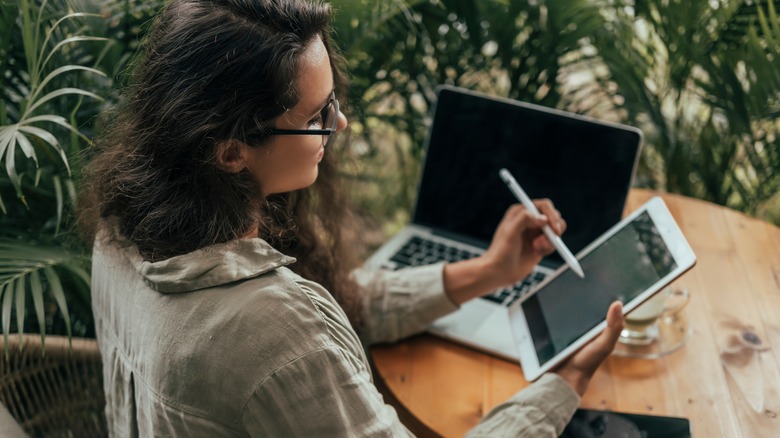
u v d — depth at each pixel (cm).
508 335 129
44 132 120
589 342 113
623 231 120
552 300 123
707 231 153
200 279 87
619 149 146
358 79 189
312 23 88
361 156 202
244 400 83
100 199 97
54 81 143
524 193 142
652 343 125
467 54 205
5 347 115
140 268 90
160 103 88
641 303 109
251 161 91
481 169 156
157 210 89
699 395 116
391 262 152
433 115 159
